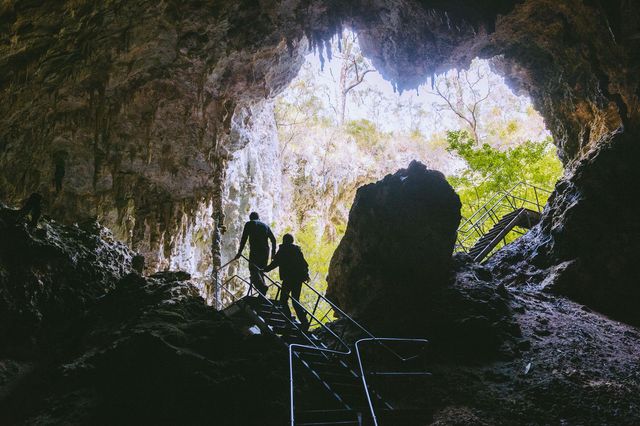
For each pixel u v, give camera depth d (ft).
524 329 38.24
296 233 114.52
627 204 49.57
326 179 125.49
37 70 52.80
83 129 62.59
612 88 54.85
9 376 28.58
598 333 39.73
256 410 26.37
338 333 38.40
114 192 69.92
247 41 60.70
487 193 77.77
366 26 65.21
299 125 131.03
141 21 54.29
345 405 24.84
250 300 33.63
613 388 30.45
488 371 32.94
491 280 43.60
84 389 26.96
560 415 28.12
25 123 57.47
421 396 30.53
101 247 41.27
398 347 35.19
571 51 59.00
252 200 100.89
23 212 35.58
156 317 31.09
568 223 51.01
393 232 41.39
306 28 61.41
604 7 49.37
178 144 69.51
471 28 61.87
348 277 42.50
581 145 63.57
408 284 40.19
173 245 75.87
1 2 44.50
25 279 33.17
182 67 61.46
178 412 25.88
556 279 49.14
